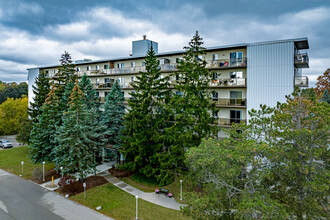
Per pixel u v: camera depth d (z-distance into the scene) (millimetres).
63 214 14352
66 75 28922
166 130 18172
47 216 14062
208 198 9930
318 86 50250
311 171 9047
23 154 28953
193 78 18375
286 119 10578
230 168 9875
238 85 22188
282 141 10148
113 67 34094
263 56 20562
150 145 19859
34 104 29062
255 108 20969
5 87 82438
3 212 14531
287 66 19625
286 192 10148
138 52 32656
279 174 10305
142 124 19547
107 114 24016
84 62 35188
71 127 18562
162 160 18375
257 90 20859
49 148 22188
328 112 9844
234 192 10281
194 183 14672
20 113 44156
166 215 14289
